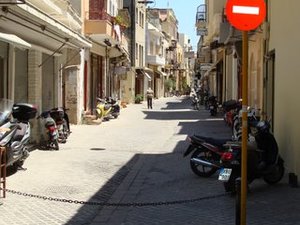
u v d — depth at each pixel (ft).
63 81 83.10
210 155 37.78
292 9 36.94
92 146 57.21
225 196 31.94
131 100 179.52
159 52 245.45
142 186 35.91
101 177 39.09
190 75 474.49
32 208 29.04
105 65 115.75
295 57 36.01
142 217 27.43
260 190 33.32
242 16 19.94
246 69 20.24
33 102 55.57
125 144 59.82
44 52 59.06
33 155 48.78
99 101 98.68
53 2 57.06
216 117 106.63
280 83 41.57
